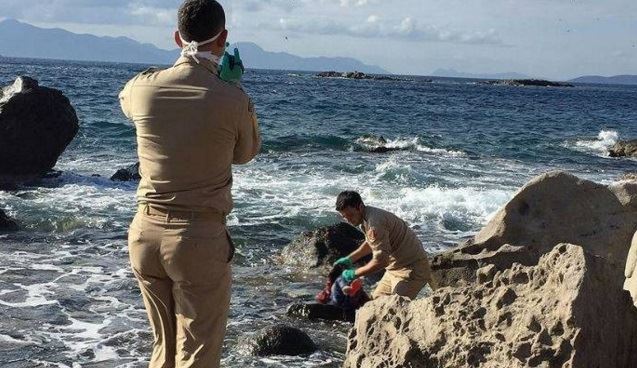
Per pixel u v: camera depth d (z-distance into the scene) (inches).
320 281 381.4
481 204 601.3
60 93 662.5
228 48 148.0
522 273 180.4
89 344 276.1
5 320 295.9
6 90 645.9
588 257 170.4
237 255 425.7
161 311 152.7
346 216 289.6
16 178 633.0
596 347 161.9
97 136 949.2
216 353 151.9
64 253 409.1
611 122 1915.6
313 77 6254.9
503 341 167.8
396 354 180.9
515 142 1200.2
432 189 655.1
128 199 566.9
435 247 467.2
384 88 3811.5
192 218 143.3
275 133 1084.5
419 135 1190.3
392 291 289.3
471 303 179.9
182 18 143.9
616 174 882.1
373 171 757.3
